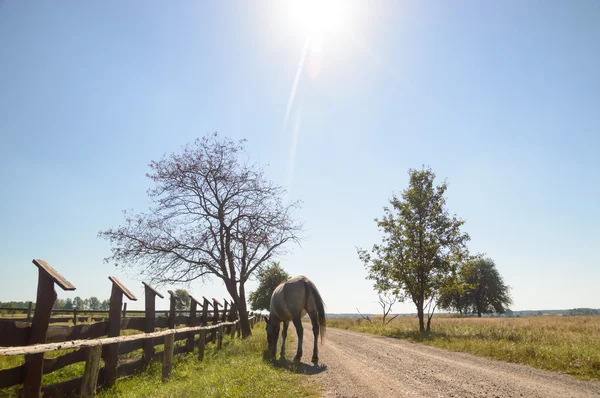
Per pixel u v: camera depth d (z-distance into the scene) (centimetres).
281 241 1977
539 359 982
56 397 535
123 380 707
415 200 2464
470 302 7025
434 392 645
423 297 2392
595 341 1335
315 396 620
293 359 1066
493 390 660
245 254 1919
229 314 1961
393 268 2470
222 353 1162
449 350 1330
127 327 740
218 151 1944
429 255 2398
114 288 674
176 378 773
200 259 1833
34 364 462
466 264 2392
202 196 1902
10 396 538
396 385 706
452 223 2453
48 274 478
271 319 1182
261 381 694
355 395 625
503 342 1318
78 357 564
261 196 1959
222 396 589
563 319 4247
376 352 1277
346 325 3691
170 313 969
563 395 623
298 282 1079
